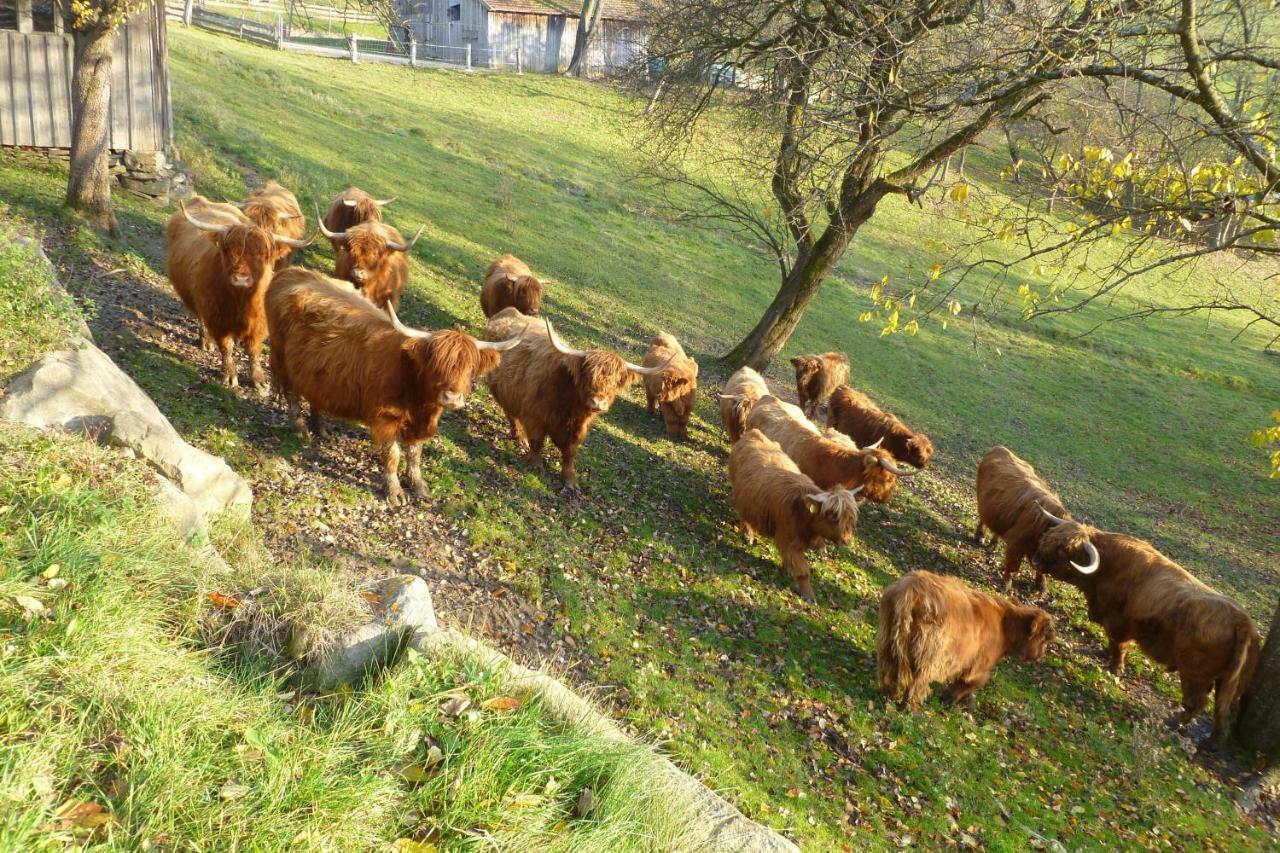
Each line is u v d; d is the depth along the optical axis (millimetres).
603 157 34594
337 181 21719
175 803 3779
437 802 4449
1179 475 21234
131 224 13945
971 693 9273
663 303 22078
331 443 9812
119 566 5055
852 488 11719
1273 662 9117
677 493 12086
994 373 24969
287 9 15250
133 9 12180
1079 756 8992
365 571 7883
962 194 10062
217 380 10141
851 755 8086
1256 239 8164
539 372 10594
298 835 3865
